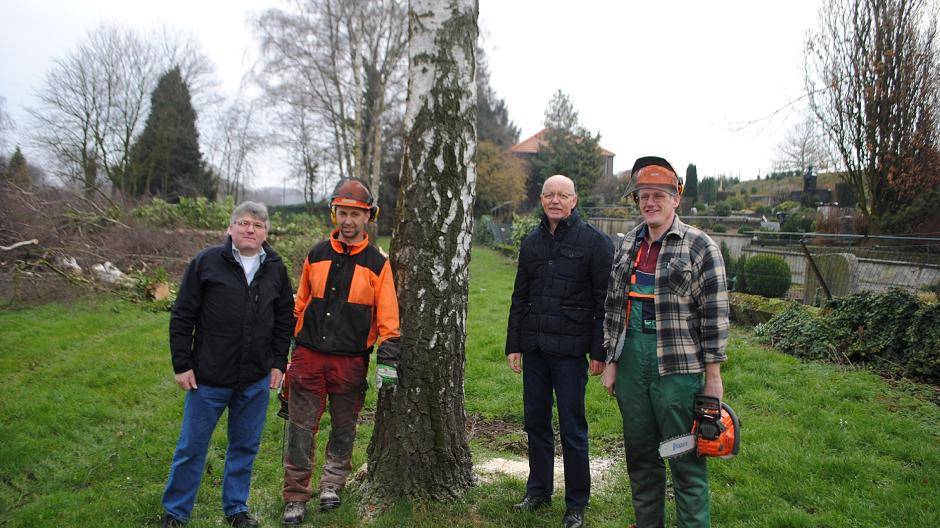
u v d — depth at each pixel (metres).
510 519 3.17
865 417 4.71
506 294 12.38
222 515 3.29
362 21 22.14
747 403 5.25
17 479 3.77
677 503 2.71
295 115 26.81
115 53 25.77
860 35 13.22
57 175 21.78
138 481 3.79
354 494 3.35
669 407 2.63
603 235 3.15
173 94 29.47
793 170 34.69
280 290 3.23
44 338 7.38
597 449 4.32
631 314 2.79
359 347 3.21
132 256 11.70
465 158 3.19
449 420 3.31
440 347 3.22
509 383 5.96
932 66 12.97
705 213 27.81
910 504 3.30
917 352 5.81
